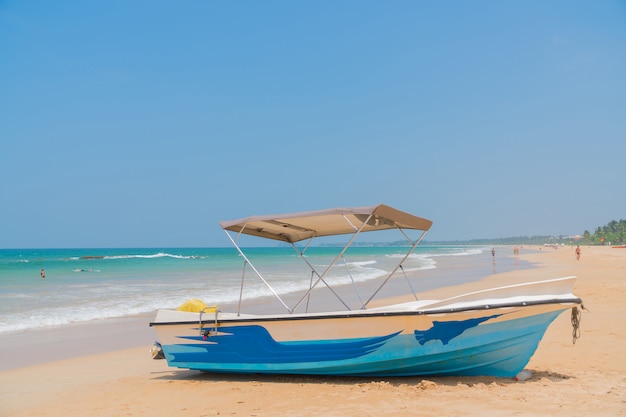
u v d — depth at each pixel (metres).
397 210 7.47
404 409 5.76
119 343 11.28
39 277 31.09
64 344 11.17
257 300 18.64
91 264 49.81
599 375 7.10
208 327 7.77
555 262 47.25
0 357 9.94
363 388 6.77
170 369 8.78
